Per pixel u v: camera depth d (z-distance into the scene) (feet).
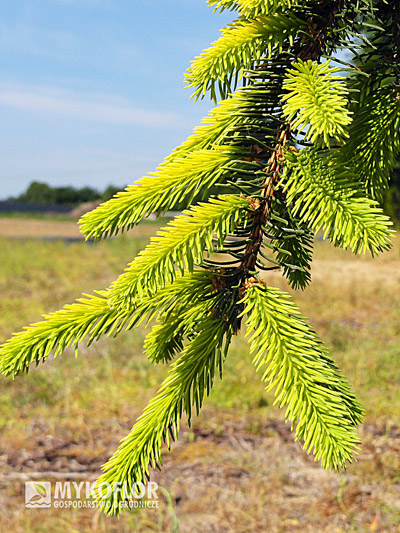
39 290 17.65
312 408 0.99
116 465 1.07
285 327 1.04
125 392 8.29
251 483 5.69
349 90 1.03
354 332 11.67
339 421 0.98
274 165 1.11
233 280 1.15
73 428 7.11
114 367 9.35
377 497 5.34
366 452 6.22
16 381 8.56
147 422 1.08
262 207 1.10
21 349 1.12
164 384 1.10
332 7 1.20
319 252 26.35
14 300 15.61
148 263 1.00
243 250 1.12
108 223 1.06
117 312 1.15
